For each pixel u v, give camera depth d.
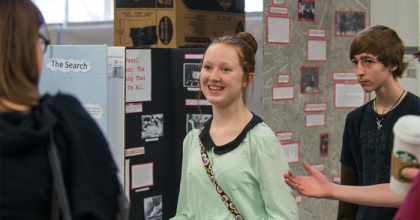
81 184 0.99
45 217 0.98
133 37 3.21
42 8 4.57
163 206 3.15
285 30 3.43
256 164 1.64
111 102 2.78
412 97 1.87
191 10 3.21
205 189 1.67
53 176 0.99
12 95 0.99
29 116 0.99
